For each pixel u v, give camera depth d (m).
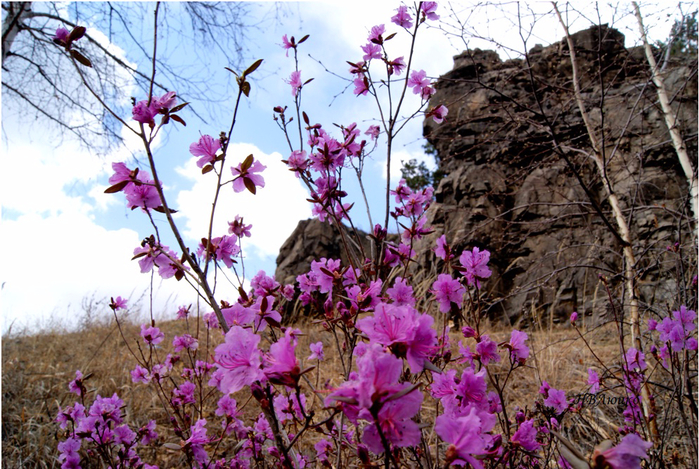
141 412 3.29
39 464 2.77
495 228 6.81
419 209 1.91
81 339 5.66
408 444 0.72
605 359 3.61
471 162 7.84
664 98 3.60
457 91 7.72
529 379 3.33
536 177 6.48
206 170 1.26
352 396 0.70
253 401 3.44
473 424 0.78
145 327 2.49
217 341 4.64
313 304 1.72
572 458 0.80
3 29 6.15
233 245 1.47
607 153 5.12
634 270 2.85
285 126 1.98
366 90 1.95
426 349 0.82
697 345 1.95
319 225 9.06
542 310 6.04
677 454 1.94
